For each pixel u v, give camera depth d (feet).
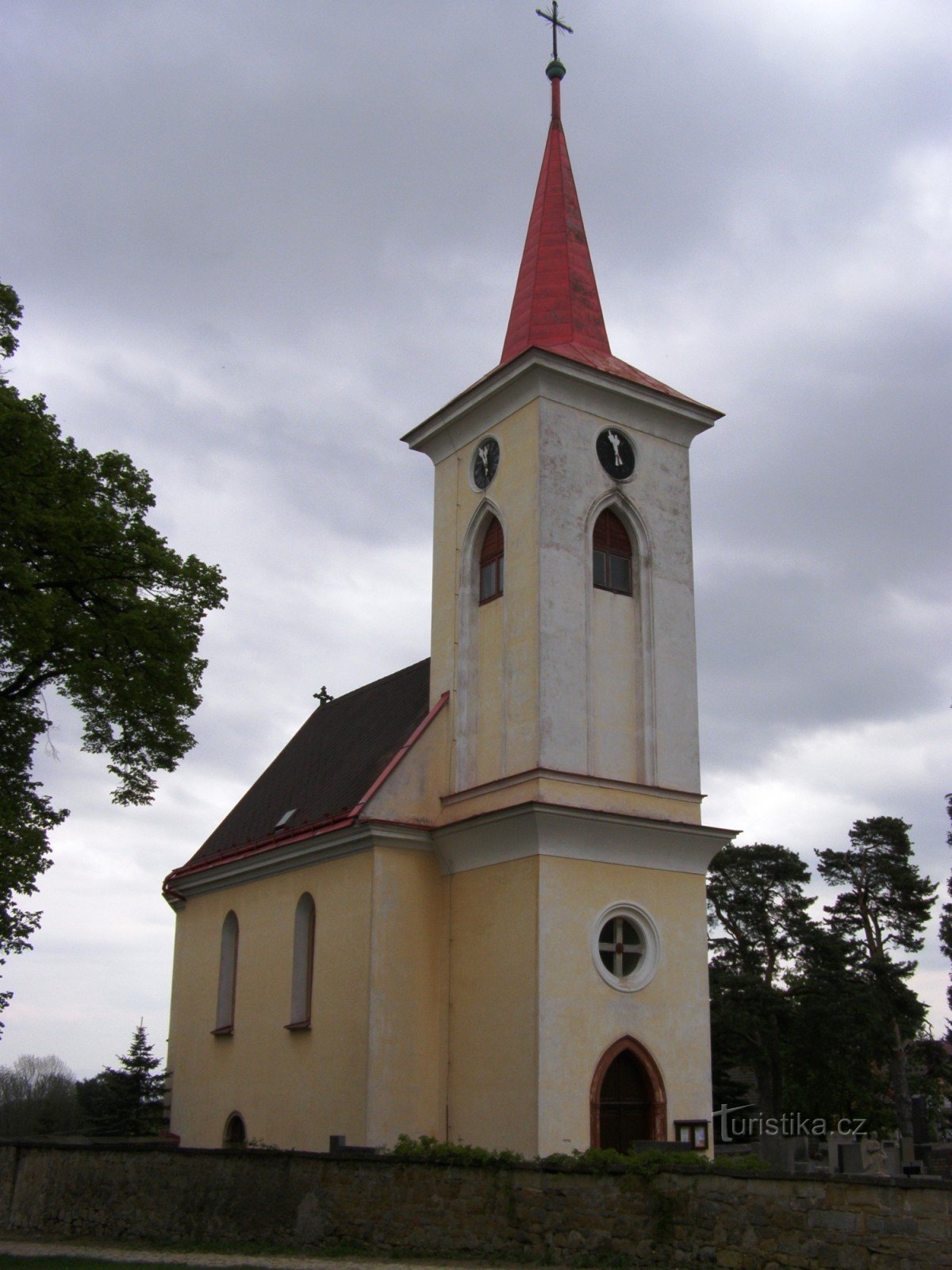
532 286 108.06
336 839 97.35
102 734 88.89
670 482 102.68
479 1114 86.07
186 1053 121.39
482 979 88.58
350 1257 64.59
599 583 96.99
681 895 92.48
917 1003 180.45
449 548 103.76
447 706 99.35
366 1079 88.79
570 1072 82.89
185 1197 78.48
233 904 117.91
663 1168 55.42
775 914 192.24
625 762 94.22
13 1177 93.71
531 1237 59.41
